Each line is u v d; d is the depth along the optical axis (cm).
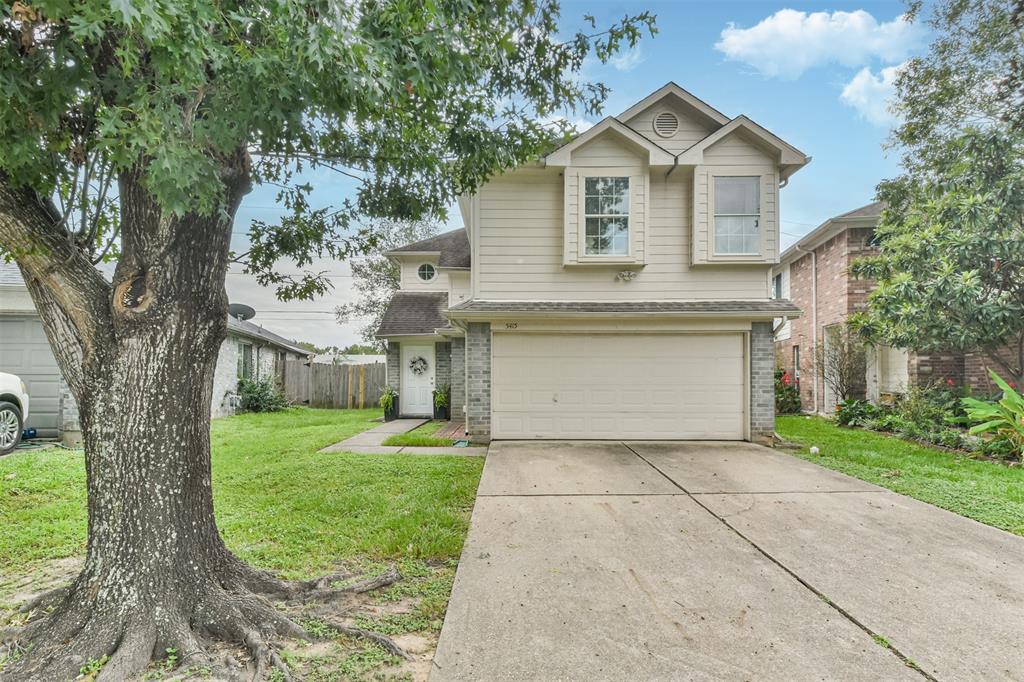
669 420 907
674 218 931
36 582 347
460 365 1381
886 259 962
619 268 923
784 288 1645
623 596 318
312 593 321
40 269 262
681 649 259
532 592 323
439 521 460
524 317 887
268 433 1074
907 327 921
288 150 414
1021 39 936
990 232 827
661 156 886
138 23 178
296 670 243
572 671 240
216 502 527
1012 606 303
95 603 263
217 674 239
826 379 1298
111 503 270
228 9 228
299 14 219
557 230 932
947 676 236
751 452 804
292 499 536
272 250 464
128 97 211
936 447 837
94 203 320
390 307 1557
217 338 305
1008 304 852
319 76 244
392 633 280
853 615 293
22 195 255
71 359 273
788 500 531
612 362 912
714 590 326
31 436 907
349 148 436
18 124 208
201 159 218
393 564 374
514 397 911
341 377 1930
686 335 907
